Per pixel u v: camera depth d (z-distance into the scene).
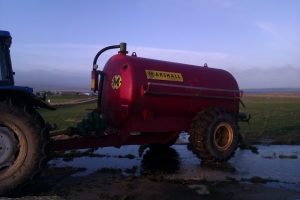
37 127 5.16
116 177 6.55
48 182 6.10
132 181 6.29
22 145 5.06
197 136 7.93
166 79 7.66
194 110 8.30
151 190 5.74
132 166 7.62
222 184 6.20
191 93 8.02
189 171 7.25
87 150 9.39
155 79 7.46
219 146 8.20
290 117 20.83
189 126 8.47
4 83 5.35
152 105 7.43
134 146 10.55
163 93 7.44
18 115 5.05
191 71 8.44
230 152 8.25
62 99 50.62
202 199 5.33
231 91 8.98
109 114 7.64
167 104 7.68
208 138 7.89
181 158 8.72
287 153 9.54
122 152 9.42
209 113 8.13
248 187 6.05
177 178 6.61
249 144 10.55
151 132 8.16
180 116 8.24
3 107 4.98
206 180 6.51
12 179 4.95
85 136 6.78
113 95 7.51
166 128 8.00
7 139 5.07
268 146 10.80
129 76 7.17
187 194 5.57
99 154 8.95
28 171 5.04
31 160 5.07
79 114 22.19
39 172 5.15
